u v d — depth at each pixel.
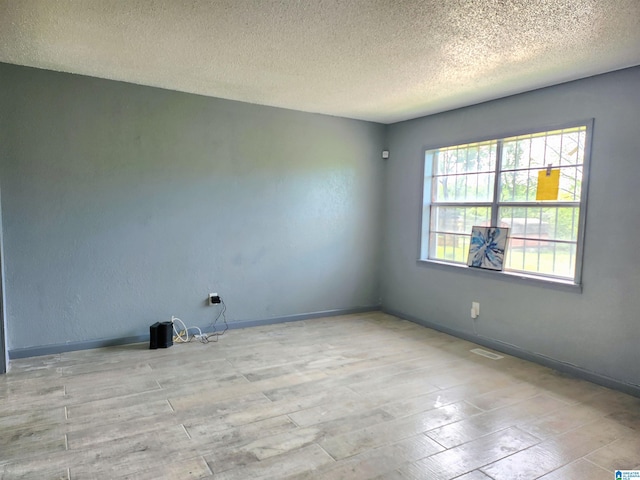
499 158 4.14
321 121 4.95
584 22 2.38
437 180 4.88
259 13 2.38
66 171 3.69
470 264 4.39
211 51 2.99
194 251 4.32
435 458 2.27
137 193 4.00
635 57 2.90
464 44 2.75
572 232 3.56
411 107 4.48
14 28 2.64
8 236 3.50
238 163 4.48
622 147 3.16
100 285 3.90
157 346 3.94
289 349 3.99
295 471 2.13
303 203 4.91
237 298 4.59
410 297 5.12
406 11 2.31
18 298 3.57
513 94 3.91
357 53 2.96
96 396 2.93
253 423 2.61
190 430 2.51
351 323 4.95
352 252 5.32
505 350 4.01
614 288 3.23
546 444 2.43
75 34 2.73
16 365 3.46
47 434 2.43
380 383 3.25
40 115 3.56
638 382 3.09
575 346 3.47
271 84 3.77
